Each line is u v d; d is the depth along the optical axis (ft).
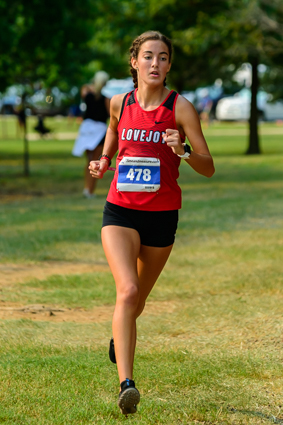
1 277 65.82
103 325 50.21
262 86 470.80
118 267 33.68
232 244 80.53
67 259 74.64
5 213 106.42
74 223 95.45
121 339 32.09
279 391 37.42
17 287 62.08
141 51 35.35
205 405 35.35
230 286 61.16
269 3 197.26
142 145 34.88
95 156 125.49
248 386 38.11
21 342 45.50
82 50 252.01
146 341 46.73
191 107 34.96
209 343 45.83
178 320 51.47
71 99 337.31
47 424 32.42
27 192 139.64
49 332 48.32
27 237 84.64
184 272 67.10
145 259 36.78
